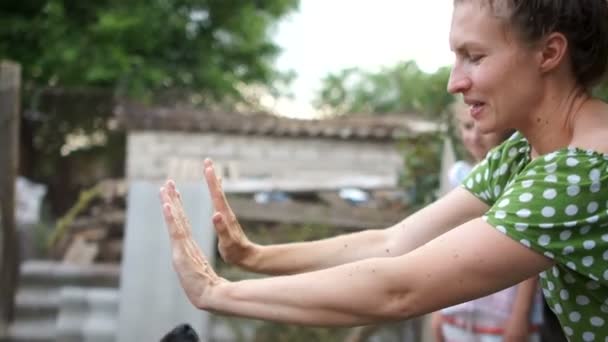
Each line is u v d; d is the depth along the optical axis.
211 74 12.27
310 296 1.54
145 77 11.27
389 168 9.07
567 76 1.63
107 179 8.38
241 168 9.16
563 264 1.55
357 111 12.06
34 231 7.13
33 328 6.24
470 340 3.49
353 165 9.21
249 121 9.21
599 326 1.69
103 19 11.25
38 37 11.48
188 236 1.66
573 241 1.53
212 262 5.43
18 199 7.06
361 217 5.64
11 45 11.51
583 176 1.54
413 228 1.98
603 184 1.53
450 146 5.21
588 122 1.62
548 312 3.43
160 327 5.60
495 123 1.63
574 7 1.58
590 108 1.64
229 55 13.26
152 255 5.64
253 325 5.52
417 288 1.53
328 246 2.00
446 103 5.79
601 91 1.95
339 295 1.54
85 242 7.21
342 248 1.99
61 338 6.23
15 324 6.20
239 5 13.02
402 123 8.33
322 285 1.55
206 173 1.91
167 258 5.64
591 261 1.55
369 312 1.54
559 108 1.63
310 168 9.23
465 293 1.54
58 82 11.38
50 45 11.29
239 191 6.67
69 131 8.12
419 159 5.66
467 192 1.95
